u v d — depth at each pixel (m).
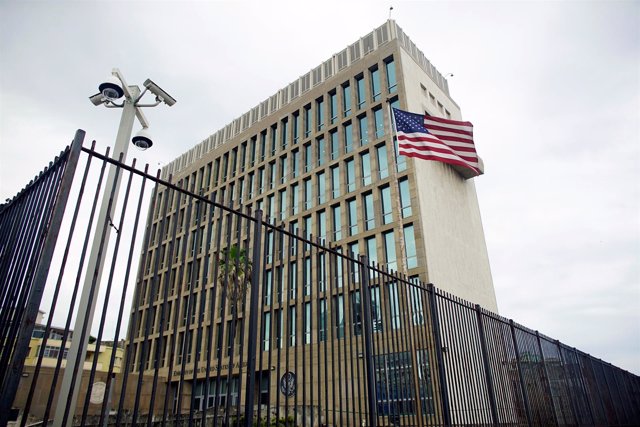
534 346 11.60
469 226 36.16
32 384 3.00
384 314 6.59
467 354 8.27
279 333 4.78
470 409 7.63
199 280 36.69
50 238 3.35
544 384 11.07
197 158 52.03
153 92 8.91
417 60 38.16
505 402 8.92
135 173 4.18
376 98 34.84
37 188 4.49
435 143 15.56
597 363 16.61
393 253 29.34
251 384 4.24
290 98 43.28
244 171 43.75
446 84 43.31
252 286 4.76
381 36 37.41
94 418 13.55
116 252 3.79
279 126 42.09
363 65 36.56
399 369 6.54
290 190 38.25
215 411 3.80
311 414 4.71
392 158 31.06
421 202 29.67
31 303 3.12
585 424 12.48
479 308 9.40
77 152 3.74
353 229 32.47
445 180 35.00
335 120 37.53
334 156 36.28
